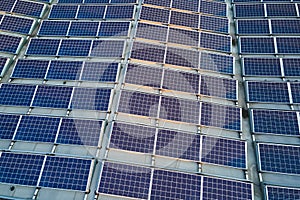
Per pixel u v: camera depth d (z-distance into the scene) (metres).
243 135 14.17
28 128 13.98
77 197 11.93
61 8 20.89
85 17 20.20
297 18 19.38
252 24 19.27
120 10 20.17
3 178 12.28
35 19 20.44
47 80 16.36
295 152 12.90
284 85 15.38
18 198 11.95
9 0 20.94
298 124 13.85
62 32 19.14
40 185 12.07
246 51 17.84
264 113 14.41
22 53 18.22
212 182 12.13
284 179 12.40
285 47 17.48
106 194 11.76
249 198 11.69
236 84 15.81
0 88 15.68
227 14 20.30
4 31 19.14
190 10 20.34
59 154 13.14
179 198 11.72
